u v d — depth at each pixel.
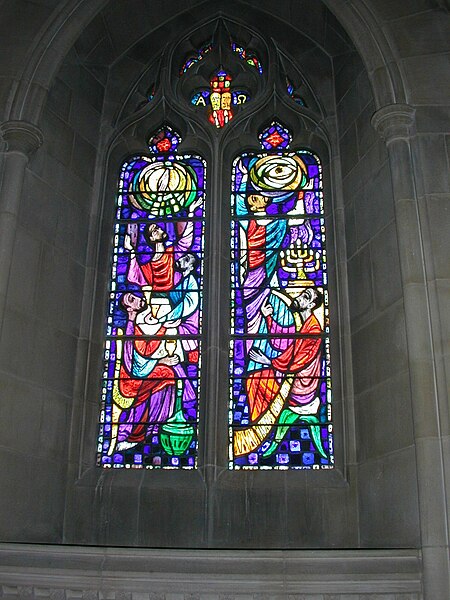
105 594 4.67
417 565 4.55
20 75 6.30
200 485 5.75
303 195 6.99
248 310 6.50
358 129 6.71
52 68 6.41
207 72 7.73
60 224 6.47
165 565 4.69
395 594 4.57
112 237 6.97
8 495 5.22
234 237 6.84
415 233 5.34
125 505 5.75
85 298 6.58
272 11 7.66
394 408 5.31
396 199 5.49
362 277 6.12
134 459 6.01
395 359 5.40
